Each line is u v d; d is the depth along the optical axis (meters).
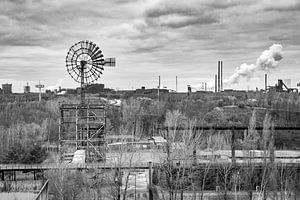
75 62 103.44
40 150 100.62
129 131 139.12
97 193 75.38
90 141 95.62
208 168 78.38
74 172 80.81
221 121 136.25
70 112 114.50
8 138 108.75
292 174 84.12
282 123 129.50
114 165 82.50
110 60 104.31
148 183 83.31
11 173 93.50
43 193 71.81
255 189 80.81
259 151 96.94
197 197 77.88
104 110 98.38
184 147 89.88
